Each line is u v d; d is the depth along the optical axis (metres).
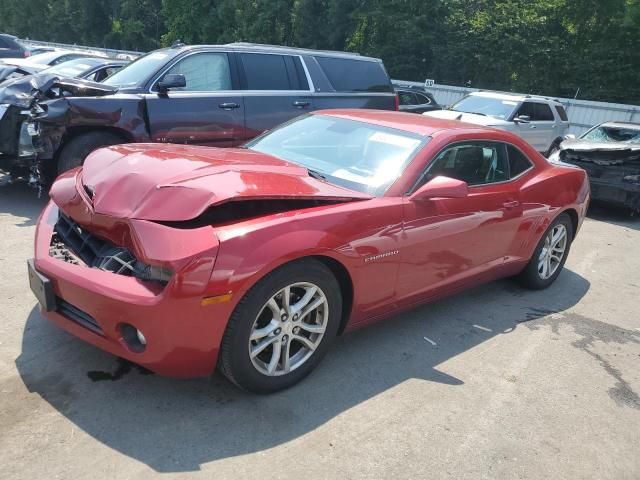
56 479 2.31
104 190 2.98
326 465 2.58
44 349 3.25
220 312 2.61
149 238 2.61
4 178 7.34
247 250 2.65
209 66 6.83
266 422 2.82
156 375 3.11
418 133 3.91
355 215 3.16
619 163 8.85
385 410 3.06
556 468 2.78
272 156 3.81
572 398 3.43
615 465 2.87
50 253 2.99
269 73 7.24
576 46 26.59
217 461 2.52
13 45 18.20
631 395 3.56
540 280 5.14
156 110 6.35
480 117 12.12
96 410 2.78
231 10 36.97
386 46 30.17
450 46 28.14
